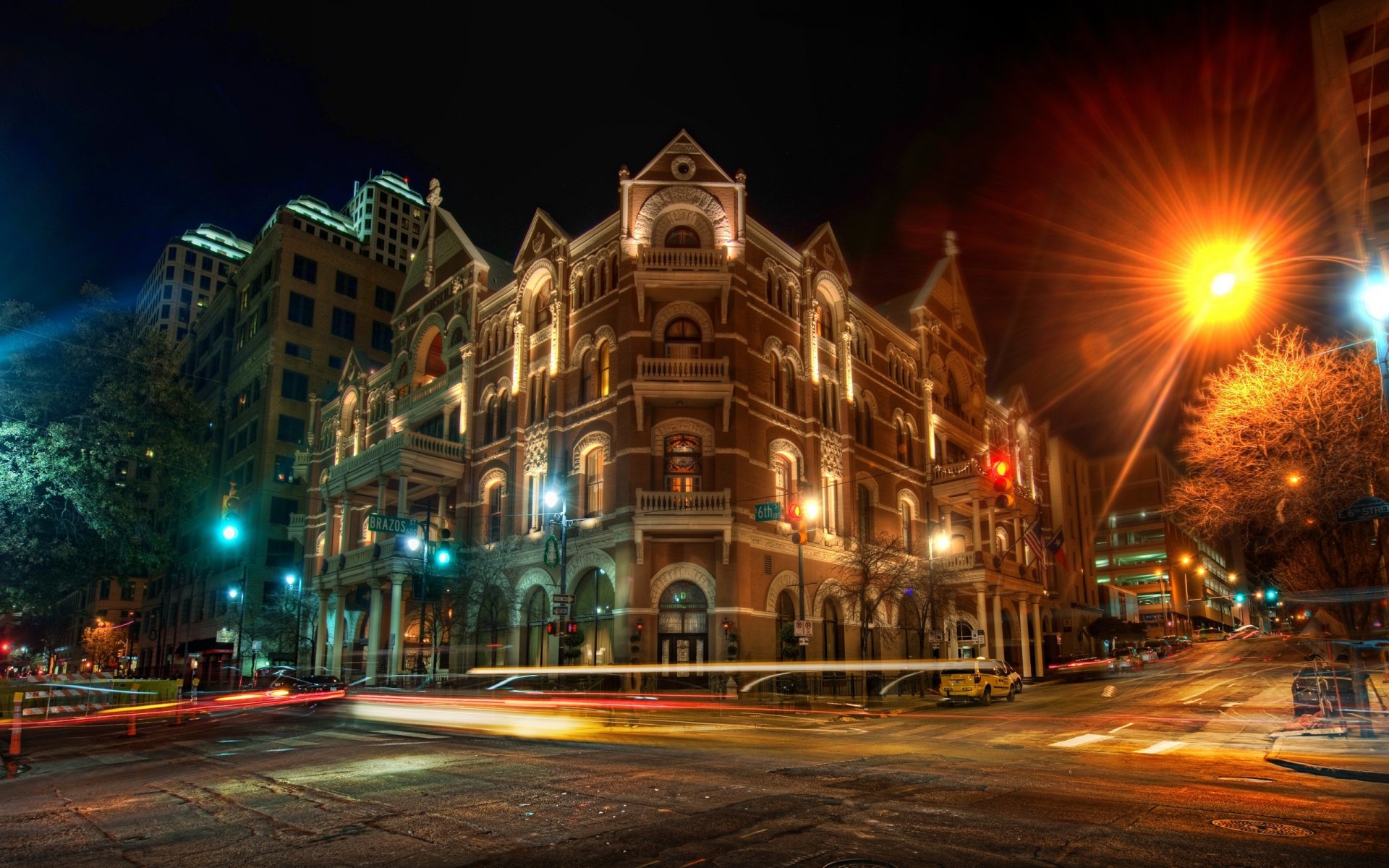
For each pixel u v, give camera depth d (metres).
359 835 8.77
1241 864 7.48
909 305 53.50
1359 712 18.80
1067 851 7.88
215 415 77.38
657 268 35.31
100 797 11.66
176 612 77.06
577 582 36.12
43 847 8.64
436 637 38.41
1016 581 48.25
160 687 33.94
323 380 71.25
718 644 32.91
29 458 25.59
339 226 115.31
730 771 13.05
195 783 12.60
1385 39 66.88
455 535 42.34
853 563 38.25
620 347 35.88
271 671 42.06
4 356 26.16
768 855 7.78
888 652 41.62
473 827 9.03
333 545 52.41
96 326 28.25
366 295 76.06
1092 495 112.88
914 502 47.50
